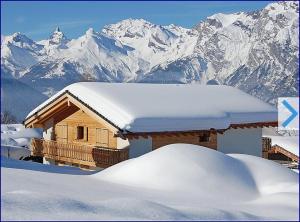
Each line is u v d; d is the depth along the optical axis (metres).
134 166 14.77
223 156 15.03
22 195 9.21
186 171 13.99
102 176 14.98
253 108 24.89
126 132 19.02
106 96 21.20
